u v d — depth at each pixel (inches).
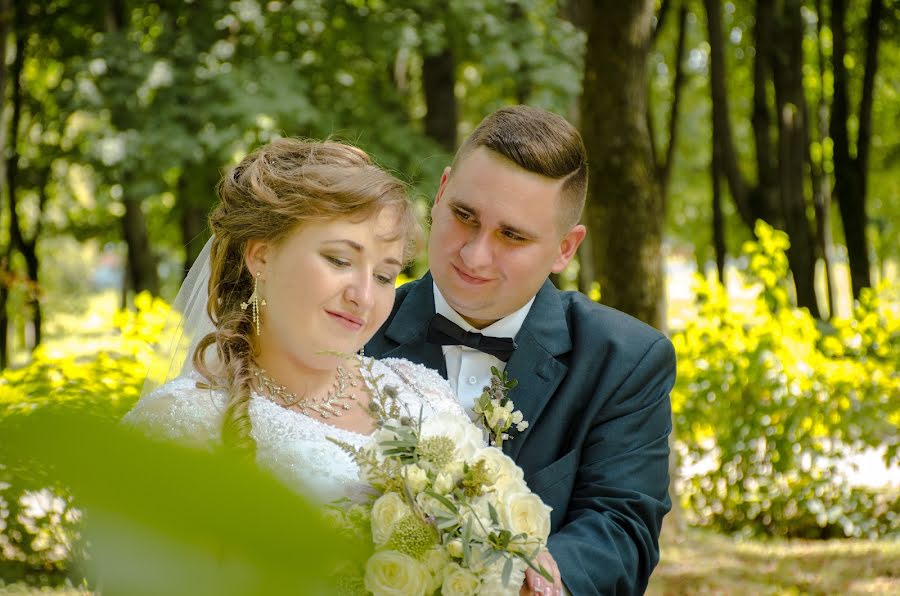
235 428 69.9
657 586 194.2
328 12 410.3
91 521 13.5
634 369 94.6
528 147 85.4
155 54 394.9
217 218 75.9
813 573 205.8
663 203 430.0
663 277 217.3
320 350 71.1
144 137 364.8
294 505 14.1
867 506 254.2
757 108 443.2
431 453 62.7
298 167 71.9
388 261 71.8
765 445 251.4
